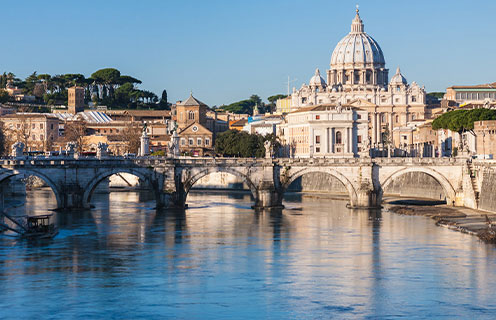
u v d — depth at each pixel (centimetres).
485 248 13388
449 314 9500
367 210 19600
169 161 19850
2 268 11806
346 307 9775
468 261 12269
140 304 9919
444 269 11712
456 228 15762
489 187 18138
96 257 12738
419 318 9356
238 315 9488
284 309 9700
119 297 10219
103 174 19462
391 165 19925
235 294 10362
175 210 19638
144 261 12431
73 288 10650
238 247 13725
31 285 10794
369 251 13238
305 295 10306
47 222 15800
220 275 11412
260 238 14738
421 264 12088
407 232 15350
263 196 19938
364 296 10244
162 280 11112
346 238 14650
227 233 15375
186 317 9419
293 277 11275
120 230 15750
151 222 17062
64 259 12544
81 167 19250
